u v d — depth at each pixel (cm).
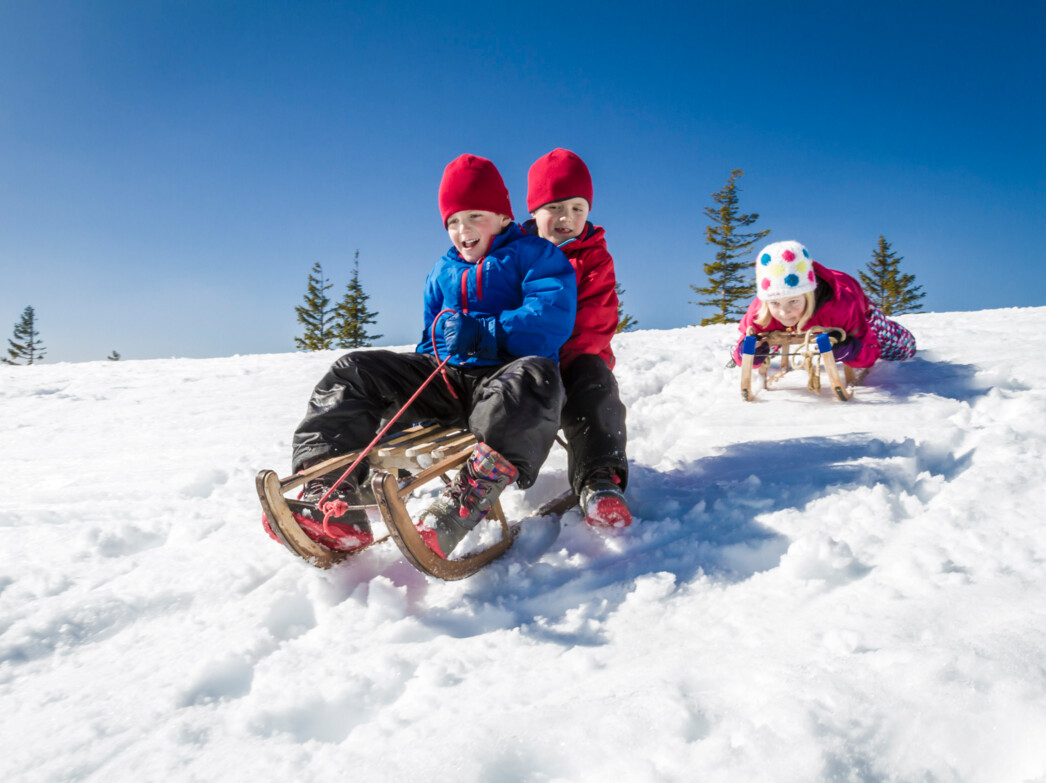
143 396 570
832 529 187
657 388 439
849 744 98
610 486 206
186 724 127
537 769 107
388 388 215
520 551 200
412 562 165
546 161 279
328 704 131
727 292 4038
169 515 254
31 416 507
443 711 126
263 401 514
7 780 115
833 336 350
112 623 170
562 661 141
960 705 101
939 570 153
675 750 104
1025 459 212
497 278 231
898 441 258
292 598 175
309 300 4522
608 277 267
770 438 292
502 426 183
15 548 224
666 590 163
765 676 120
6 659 154
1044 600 132
